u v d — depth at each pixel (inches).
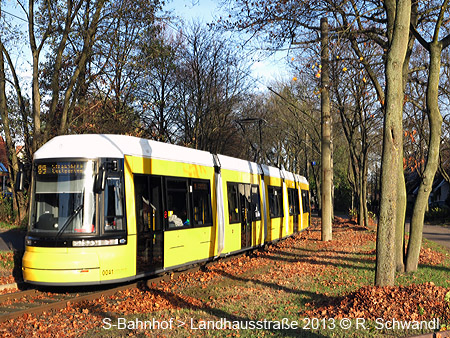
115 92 828.6
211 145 1352.1
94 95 807.7
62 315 325.4
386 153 350.9
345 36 535.2
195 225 517.0
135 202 420.2
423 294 337.4
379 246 355.6
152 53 772.6
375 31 524.4
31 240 394.0
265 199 770.2
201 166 547.5
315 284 436.8
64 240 383.9
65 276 377.4
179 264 483.8
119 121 853.8
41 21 751.7
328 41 545.0
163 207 461.1
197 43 1206.9
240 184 660.7
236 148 1604.3
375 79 553.9
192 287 433.4
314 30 600.7
